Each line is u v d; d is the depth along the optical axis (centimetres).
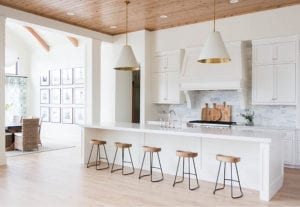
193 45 690
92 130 615
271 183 392
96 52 769
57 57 1064
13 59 766
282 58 575
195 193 409
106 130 611
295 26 556
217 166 462
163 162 522
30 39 1110
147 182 462
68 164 592
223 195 401
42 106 1123
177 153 433
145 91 754
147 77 759
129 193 407
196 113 729
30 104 1150
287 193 409
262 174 383
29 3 561
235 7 576
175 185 447
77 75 997
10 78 1085
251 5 564
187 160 493
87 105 771
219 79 626
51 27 655
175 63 722
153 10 598
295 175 507
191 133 437
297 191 418
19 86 1113
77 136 996
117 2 549
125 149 579
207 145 472
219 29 649
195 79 663
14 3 561
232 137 398
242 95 620
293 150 557
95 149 620
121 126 541
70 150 764
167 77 738
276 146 417
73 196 392
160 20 670
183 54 723
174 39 723
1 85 575
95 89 768
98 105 777
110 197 389
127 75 848
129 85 855
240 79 599
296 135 555
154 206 357
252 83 612
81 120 984
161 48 746
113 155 600
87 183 454
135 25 716
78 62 993
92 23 696
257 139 379
